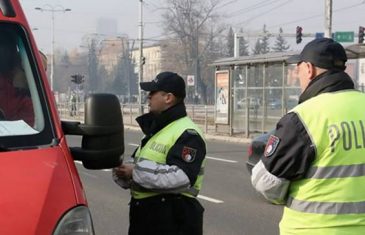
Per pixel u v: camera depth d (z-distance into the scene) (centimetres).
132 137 2353
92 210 842
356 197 286
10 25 343
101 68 10519
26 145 298
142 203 374
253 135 2228
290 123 289
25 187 269
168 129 373
